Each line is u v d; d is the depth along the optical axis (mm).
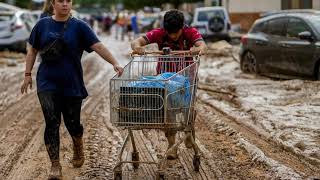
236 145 11570
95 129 13172
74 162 9906
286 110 14922
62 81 9125
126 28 64625
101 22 83625
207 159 10508
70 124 9477
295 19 21156
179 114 8766
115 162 10281
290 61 20984
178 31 9820
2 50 33281
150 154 10867
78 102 9336
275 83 20328
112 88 8609
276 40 21781
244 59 24203
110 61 9164
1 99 17656
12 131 13148
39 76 9164
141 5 88250
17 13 33188
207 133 12844
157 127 8609
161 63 9617
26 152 11219
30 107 16328
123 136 12359
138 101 8562
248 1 44812
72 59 9172
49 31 9070
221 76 23766
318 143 11289
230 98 17406
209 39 40094
